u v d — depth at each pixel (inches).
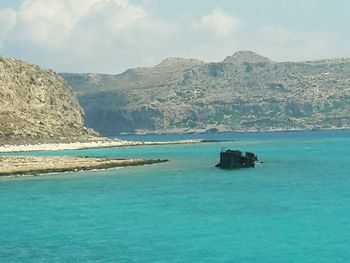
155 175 4805.6
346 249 2064.5
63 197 3481.8
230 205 3075.8
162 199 3351.4
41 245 2208.4
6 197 3496.6
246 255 2010.3
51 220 2709.2
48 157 6786.4
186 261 1953.7
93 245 2192.4
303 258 1958.7
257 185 4001.0
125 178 4562.0
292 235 2299.5
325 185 3949.3
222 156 5556.1
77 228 2508.6
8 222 2672.2
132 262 1953.7
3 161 5915.4
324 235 2288.4
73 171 5147.6
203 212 2861.7
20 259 2010.3
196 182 4242.1
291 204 3080.7
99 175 4815.5
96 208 3048.7
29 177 4653.1
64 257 2028.8
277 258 1964.8
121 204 3179.1
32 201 3331.7
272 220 2613.2
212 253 2044.8
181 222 2605.8
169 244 2187.5
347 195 3405.5
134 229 2468.0
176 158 7165.4
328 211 2827.3
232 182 4222.4
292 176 4638.3
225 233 2358.5
